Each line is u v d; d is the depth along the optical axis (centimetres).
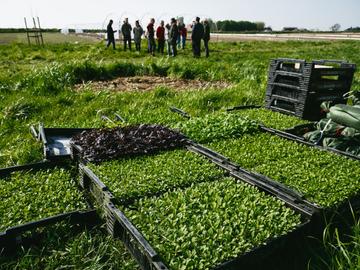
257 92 1096
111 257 347
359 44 4147
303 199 392
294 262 339
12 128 715
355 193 410
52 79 1098
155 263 281
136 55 2166
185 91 1089
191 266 281
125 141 546
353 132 579
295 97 772
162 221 343
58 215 372
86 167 466
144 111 844
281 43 3969
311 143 583
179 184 433
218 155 515
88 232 381
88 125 723
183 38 2722
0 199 417
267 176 453
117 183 420
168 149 560
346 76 791
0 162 560
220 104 955
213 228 334
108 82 1266
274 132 650
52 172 506
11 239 346
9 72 1320
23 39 4409
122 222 339
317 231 370
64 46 2642
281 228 337
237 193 411
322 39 5762
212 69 1462
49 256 344
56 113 820
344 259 337
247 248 307
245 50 2880
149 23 2248
